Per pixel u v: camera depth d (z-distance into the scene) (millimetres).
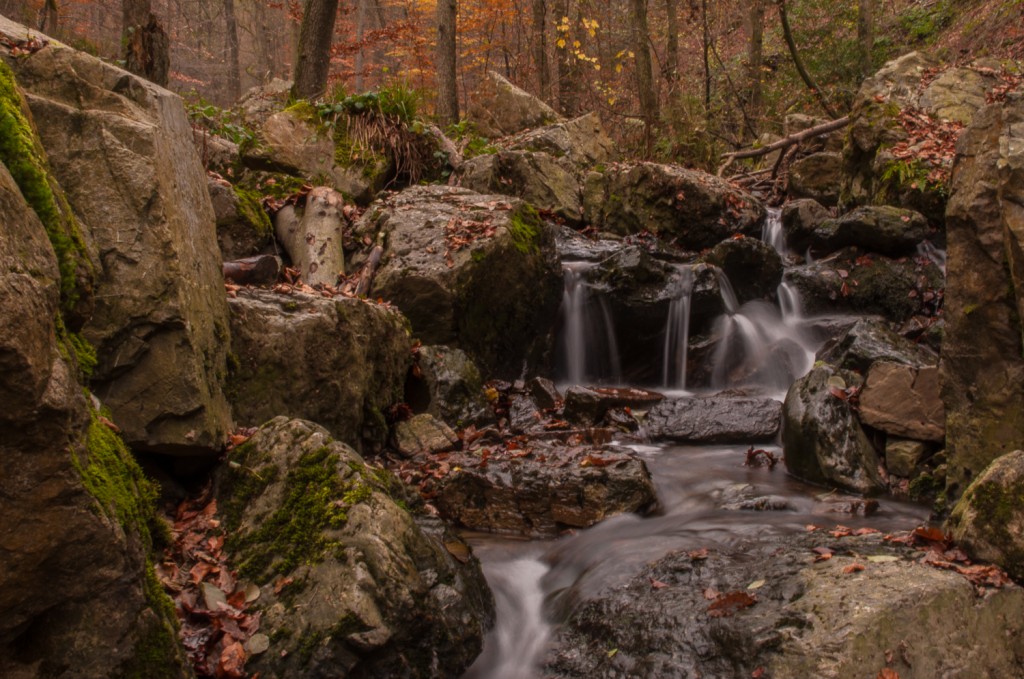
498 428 6148
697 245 9648
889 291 8219
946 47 15562
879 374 5371
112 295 3643
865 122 10078
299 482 3432
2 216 2055
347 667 2832
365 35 21703
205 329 4027
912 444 5164
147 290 3699
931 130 9672
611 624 3471
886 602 3055
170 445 3740
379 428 5348
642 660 3234
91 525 2154
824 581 3381
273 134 9023
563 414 6406
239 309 4438
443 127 13781
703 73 18766
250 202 7031
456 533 4559
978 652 3105
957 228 4207
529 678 3330
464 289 6672
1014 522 3496
